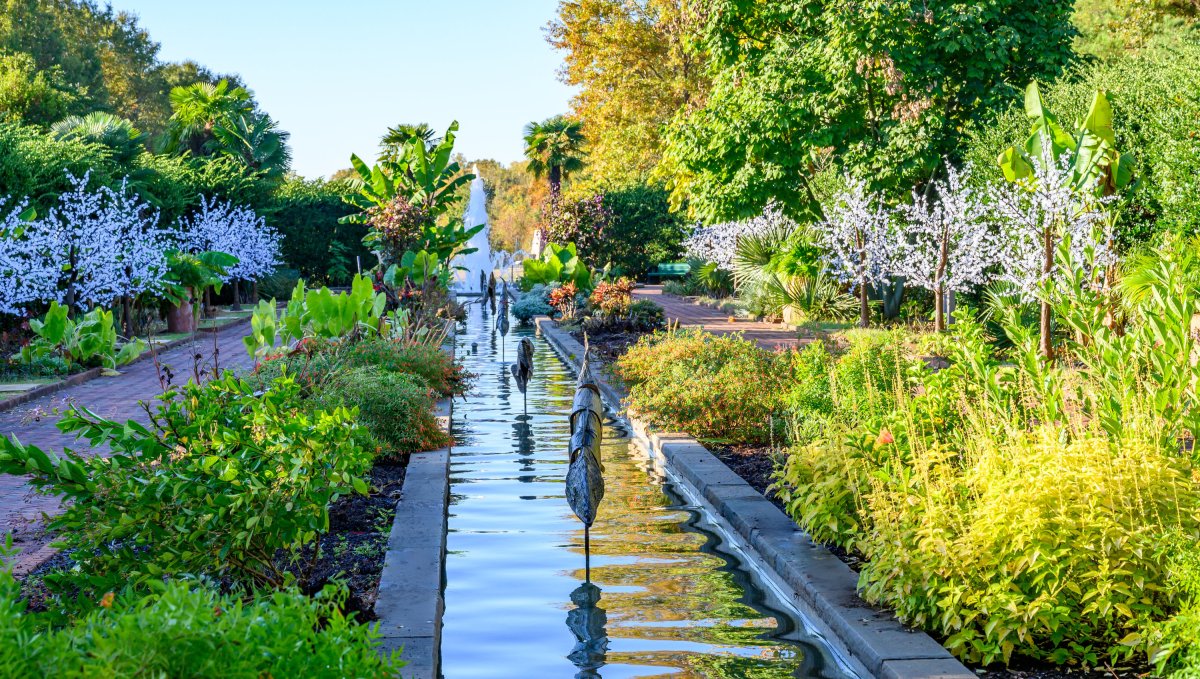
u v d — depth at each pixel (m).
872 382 9.58
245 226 34.56
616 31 52.56
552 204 43.91
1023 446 6.18
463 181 26.17
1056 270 15.41
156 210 30.06
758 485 9.36
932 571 5.51
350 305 14.72
